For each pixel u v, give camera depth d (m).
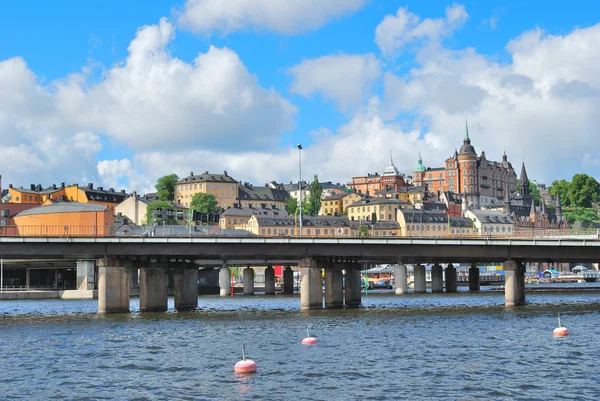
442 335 69.00
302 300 105.25
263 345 63.00
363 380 46.72
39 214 186.75
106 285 98.56
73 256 99.75
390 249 106.19
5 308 120.88
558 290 189.62
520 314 92.56
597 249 110.06
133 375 49.59
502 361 53.25
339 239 103.25
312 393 43.16
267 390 44.06
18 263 169.38
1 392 44.69
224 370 50.81
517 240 108.25
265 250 102.25
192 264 113.75
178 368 51.94
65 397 43.19
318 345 62.56
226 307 119.50
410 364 52.44
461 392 43.09
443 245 107.50
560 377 47.00
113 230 114.94
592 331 70.94
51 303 139.38
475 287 195.12
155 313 101.00
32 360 56.31
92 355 58.44
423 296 160.88
